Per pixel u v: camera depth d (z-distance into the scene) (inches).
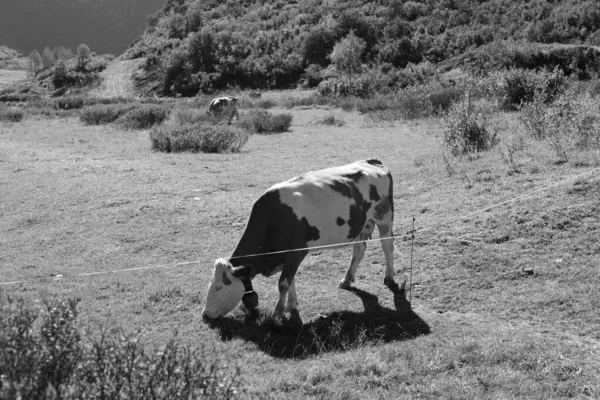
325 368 249.4
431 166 595.5
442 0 3095.5
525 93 1047.0
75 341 161.2
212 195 551.5
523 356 261.4
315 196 316.5
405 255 391.9
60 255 417.7
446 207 460.1
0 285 347.3
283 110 1540.4
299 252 309.7
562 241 378.9
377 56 2773.1
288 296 316.2
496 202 448.1
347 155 744.3
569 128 593.6
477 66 2009.1
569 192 430.6
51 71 3826.3
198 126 871.1
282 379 240.1
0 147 887.1
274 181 601.9
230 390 166.1
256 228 308.3
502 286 343.3
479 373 248.8
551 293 327.6
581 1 2657.5
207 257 404.5
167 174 638.5
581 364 254.4
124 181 608.1
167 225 466.9
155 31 4202.8
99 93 3166.8
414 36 2812.5
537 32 2527.1
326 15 3287.4
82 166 698.8
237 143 876.0
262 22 3499.0
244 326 296.8
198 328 291.3
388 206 354.0
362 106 1360.7
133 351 162.4
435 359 258.5
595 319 301.6
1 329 160.4
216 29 3553.2
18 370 147.6
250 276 305.4
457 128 653.9
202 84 2974.9
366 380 242.1
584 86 1086.4
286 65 2915.8
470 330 293.4
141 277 368.8
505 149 598.9
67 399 143.6
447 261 375.6
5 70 7701.8
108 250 424.2
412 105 1167.0
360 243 353.1
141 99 2135.8
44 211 523.2
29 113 1571.1
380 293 344.2
